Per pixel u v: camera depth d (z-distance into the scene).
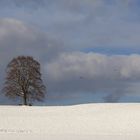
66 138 29.22
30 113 50.31
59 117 46.22
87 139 28.56
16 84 72.75
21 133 34.12
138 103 53.03
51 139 28.47
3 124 42.44
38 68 74.25
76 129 38.59
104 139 28.69
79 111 49.66
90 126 40.34
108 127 39.56
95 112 48.00
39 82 74.31
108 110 48.53
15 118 46.09
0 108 54.62
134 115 44.50
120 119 43.03
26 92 73.12
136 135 31.97
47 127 40.19
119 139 28.69
